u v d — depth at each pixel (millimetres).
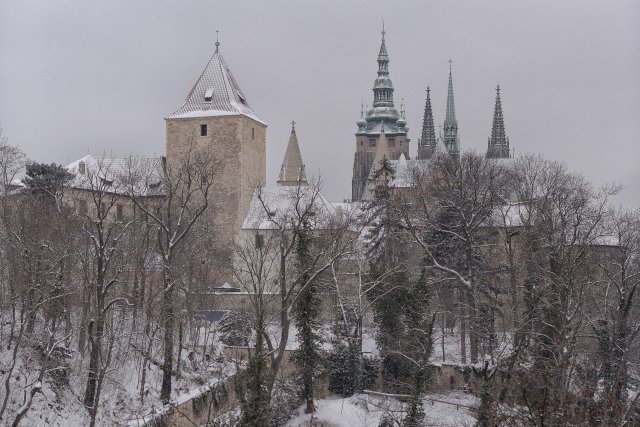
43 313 73875
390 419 66750
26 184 102312
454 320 95875
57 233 81312
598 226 104375
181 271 85625
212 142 138500
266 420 56562
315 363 72375
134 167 124438
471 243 88562
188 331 90188
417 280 86812
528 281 81188
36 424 57906
